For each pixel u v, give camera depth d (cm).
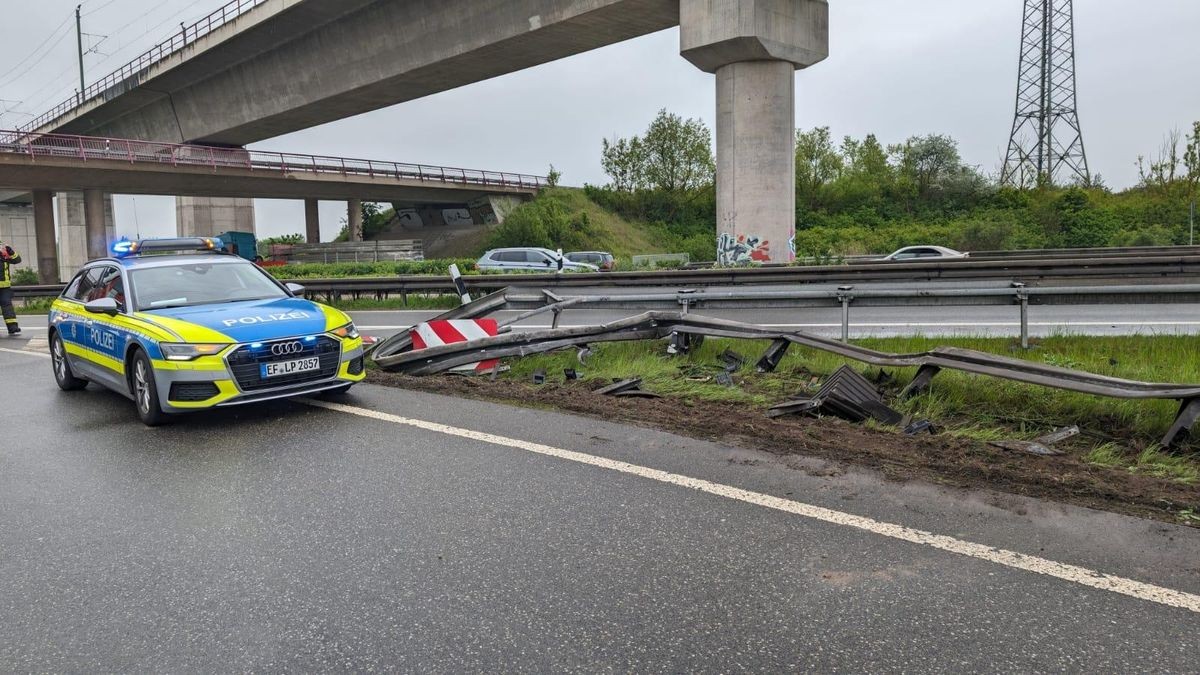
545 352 869
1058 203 4725
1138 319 1216
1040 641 287
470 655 286
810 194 6162
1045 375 564
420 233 7056
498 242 5872
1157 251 2562
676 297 983
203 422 669
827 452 524
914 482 464
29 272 6450
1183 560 353
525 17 3195
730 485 464
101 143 4791
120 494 484
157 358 634
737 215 3045
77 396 838
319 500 460
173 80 4866
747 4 2788
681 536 391
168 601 337
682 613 314
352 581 351
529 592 335
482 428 612
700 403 689
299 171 5159
